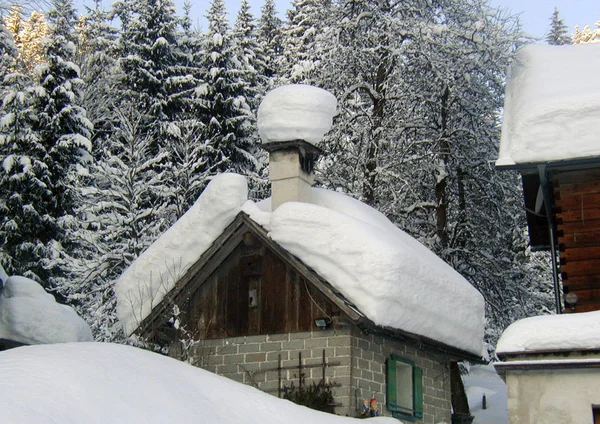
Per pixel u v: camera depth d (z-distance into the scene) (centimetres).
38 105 3072
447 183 2452
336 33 2408
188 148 2744
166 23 3694
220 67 3522
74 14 3956
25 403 722
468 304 1717
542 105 1252
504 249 2409
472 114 2372
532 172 1259
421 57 2325
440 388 1773
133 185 2530
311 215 1541
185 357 1608
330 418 1075
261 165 3303
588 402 1073
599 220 1240
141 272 1706
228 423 884
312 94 1705
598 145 1202
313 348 1543
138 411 802
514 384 1106
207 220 1636
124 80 3556
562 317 1115
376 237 1515
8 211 2888
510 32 2353
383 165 2367
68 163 3019
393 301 1458
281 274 1614
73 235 2481
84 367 853
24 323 1628
